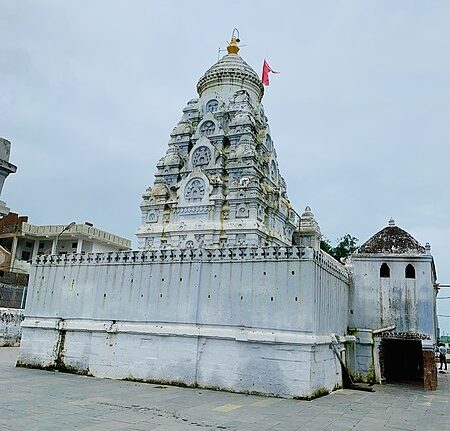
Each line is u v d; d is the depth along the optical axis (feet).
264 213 115.65
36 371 84.99
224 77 135.33
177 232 114.93
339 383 82.38
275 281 72.74
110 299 85.87
